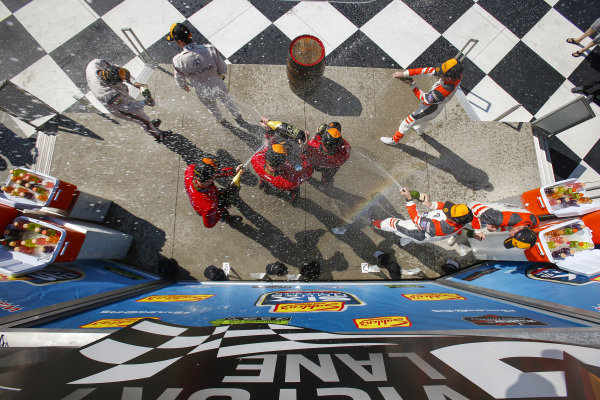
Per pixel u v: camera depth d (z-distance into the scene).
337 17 4.39
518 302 2.17
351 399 0.93
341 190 3.46
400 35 4.34
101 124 3.49
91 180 3.36
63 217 2.75
